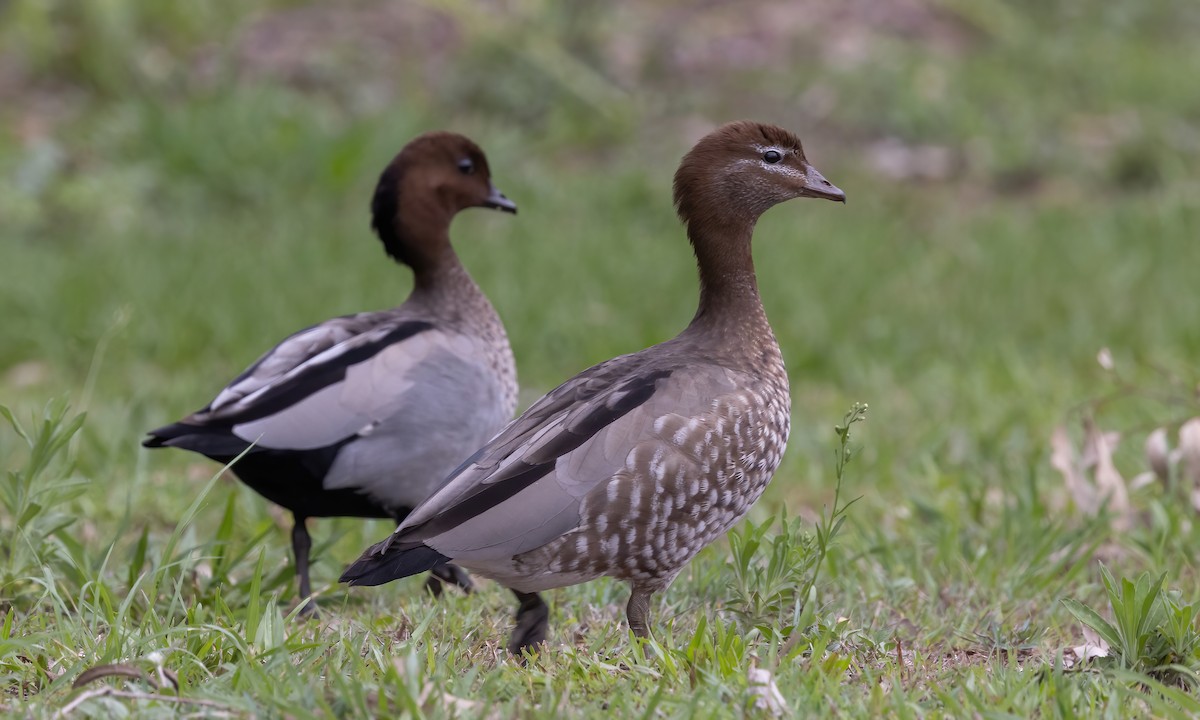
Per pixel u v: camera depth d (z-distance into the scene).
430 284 10.28
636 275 16.70
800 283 16.17
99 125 22.00
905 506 10.77
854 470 11.66
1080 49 25.69
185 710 6.30
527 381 14.27
